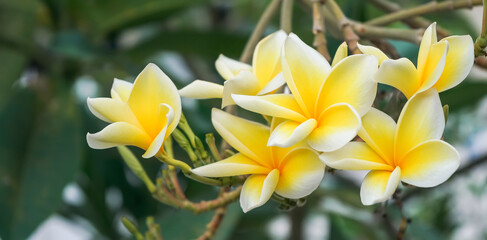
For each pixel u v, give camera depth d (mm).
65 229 1415
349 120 591
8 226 947
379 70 596
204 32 1046
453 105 982
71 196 1248
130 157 723
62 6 1099
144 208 1188
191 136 669
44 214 966
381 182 594
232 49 1073
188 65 1230
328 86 602
